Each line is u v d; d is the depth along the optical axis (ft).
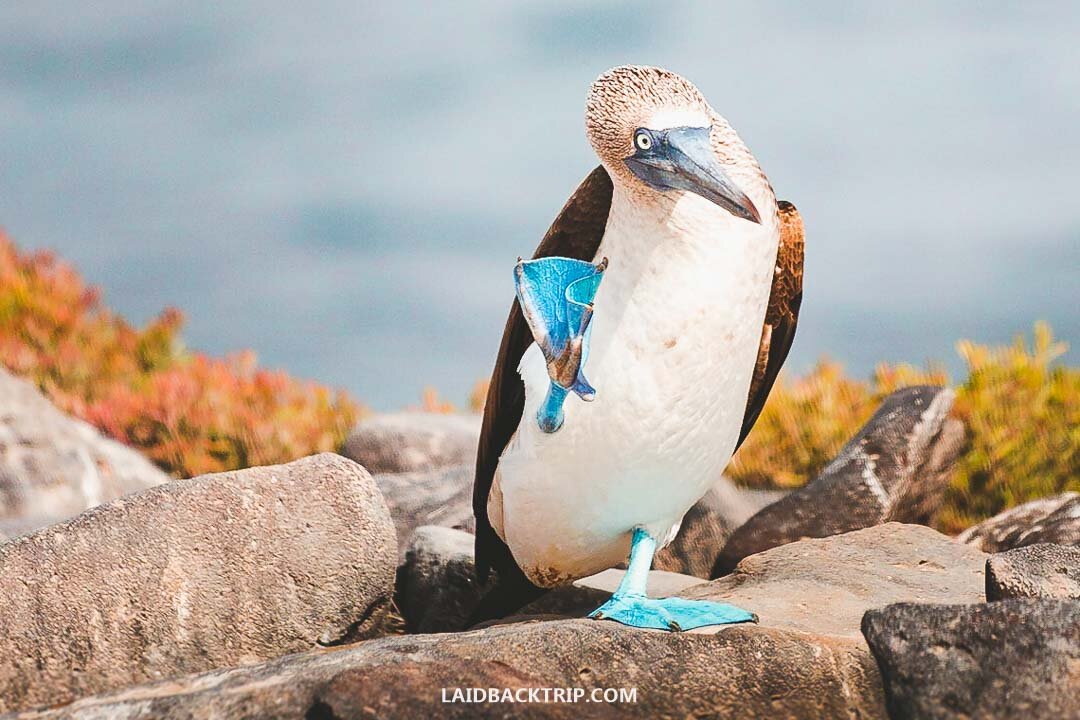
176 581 32.58
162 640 32.09
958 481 55.11
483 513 35.96
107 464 60.08
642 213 30.22
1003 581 30.35
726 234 30.07
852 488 45.01
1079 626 25.55
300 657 27.40
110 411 70.85
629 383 30.35
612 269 30.71
